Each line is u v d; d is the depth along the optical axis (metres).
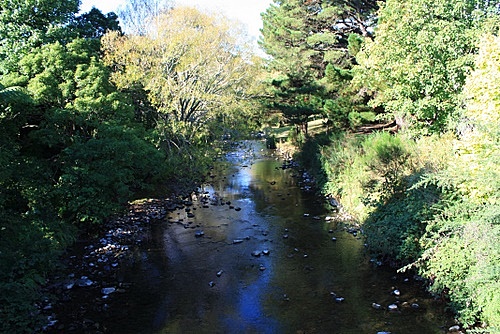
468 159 8.55
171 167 21.31
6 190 12.34
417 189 10.80
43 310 9.44
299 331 8.36
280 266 11.62
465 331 7.78
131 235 14.76
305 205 17.89
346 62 29.86
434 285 8.80
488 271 6.72
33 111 13.79
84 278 11.10
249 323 8.77
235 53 24.98
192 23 22.39
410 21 14.48
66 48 15.95
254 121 33.16
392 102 16.03
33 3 15.89
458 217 8.68
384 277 10.43
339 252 12.29
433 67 13.95
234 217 16.73
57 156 14.98
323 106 26.03
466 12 14.38
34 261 9.29
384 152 14.75
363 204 14.56
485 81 9.20
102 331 8.59
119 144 13.83
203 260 12.37
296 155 29.23
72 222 14.10
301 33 33.56
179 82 21.48
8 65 14.94
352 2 29.05
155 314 9.29
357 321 8.56
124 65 20.62
